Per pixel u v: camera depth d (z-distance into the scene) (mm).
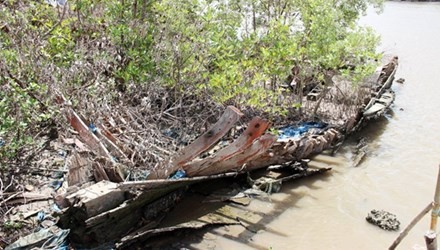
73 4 9883
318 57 10508
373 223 7691
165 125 9242
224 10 11141
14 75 7602
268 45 10617
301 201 8297
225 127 6730
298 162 9188
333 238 7277
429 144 11008
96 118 8008
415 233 7465
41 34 9109
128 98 9266
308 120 11148
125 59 9445
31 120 7605
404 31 24297
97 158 6949
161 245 6727
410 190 8875
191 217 7445
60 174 7438
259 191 8383
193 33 9688
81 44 9141
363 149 10500
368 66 10891
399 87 15281
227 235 7137
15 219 6359
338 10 11344
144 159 7547
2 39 8453
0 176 7074
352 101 11461
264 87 10484
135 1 9617
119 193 6391
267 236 7203
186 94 9922
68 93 8078
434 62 18297
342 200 8422
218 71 9820
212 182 8375
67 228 6277
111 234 6449
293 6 11812
